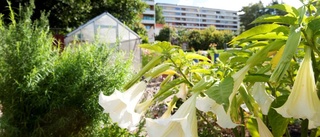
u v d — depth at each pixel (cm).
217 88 68
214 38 3728
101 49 254
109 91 246
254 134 125
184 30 4509
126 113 99
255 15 4919
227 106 65
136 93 103
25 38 228
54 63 242
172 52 103
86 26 967
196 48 3809
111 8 1681
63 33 1348
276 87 118
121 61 262
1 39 226
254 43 96
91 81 242
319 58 96
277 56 82
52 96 235
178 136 71
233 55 119
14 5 1130
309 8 85
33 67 228
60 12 1288
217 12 9738
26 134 237
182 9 9406
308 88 70
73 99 238
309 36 75
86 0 1409
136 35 1032
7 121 223
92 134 259
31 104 229
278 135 96
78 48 266
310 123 84
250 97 93
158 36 4569
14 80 225
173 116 79
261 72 92
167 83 110
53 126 233
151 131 72
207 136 242
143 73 104
